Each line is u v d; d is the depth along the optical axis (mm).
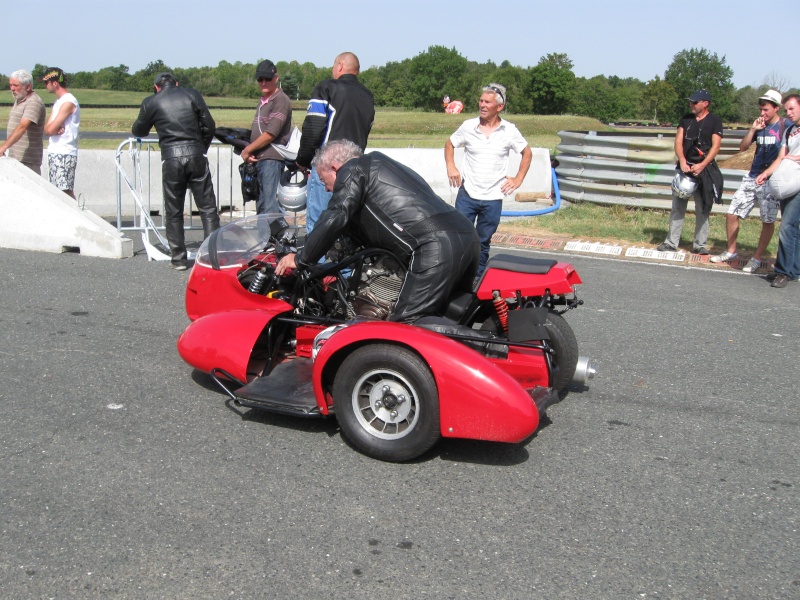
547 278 4988
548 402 4645
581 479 4246
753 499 4086
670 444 4723
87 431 4598
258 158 9078
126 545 3471
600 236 11164
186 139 8250
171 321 6715
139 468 4180
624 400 5402
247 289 5445
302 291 5215
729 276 9258
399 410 4359
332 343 4367
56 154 9891
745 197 9609
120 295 7441
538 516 3846
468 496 4020
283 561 3393
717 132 9812
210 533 3588
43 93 72500
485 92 7352
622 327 7078
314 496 3961
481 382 4125
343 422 4430
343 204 4617
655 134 14727
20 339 6125
